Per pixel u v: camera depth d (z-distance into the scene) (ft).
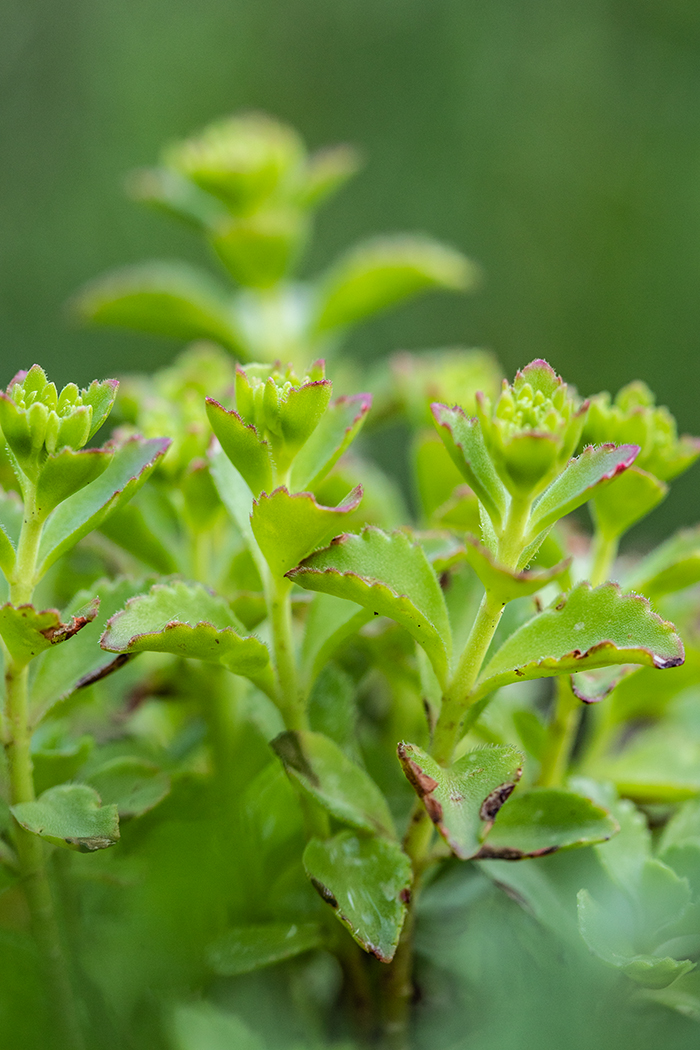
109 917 1.48
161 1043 1.43
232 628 1.45
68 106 4.68
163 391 1.65
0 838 1.47
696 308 4.00
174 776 1.50
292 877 1.51
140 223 4.40
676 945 1.47
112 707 1.66
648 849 1.50
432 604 1.46
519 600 1.54
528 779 1.57
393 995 1.48
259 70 4.83
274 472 1.47
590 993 1.46
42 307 4.29
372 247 2.14
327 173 2.23
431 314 4.28
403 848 1.47
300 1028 1.49
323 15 4.99
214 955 1.46
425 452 1.67
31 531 1.45
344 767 1.48
